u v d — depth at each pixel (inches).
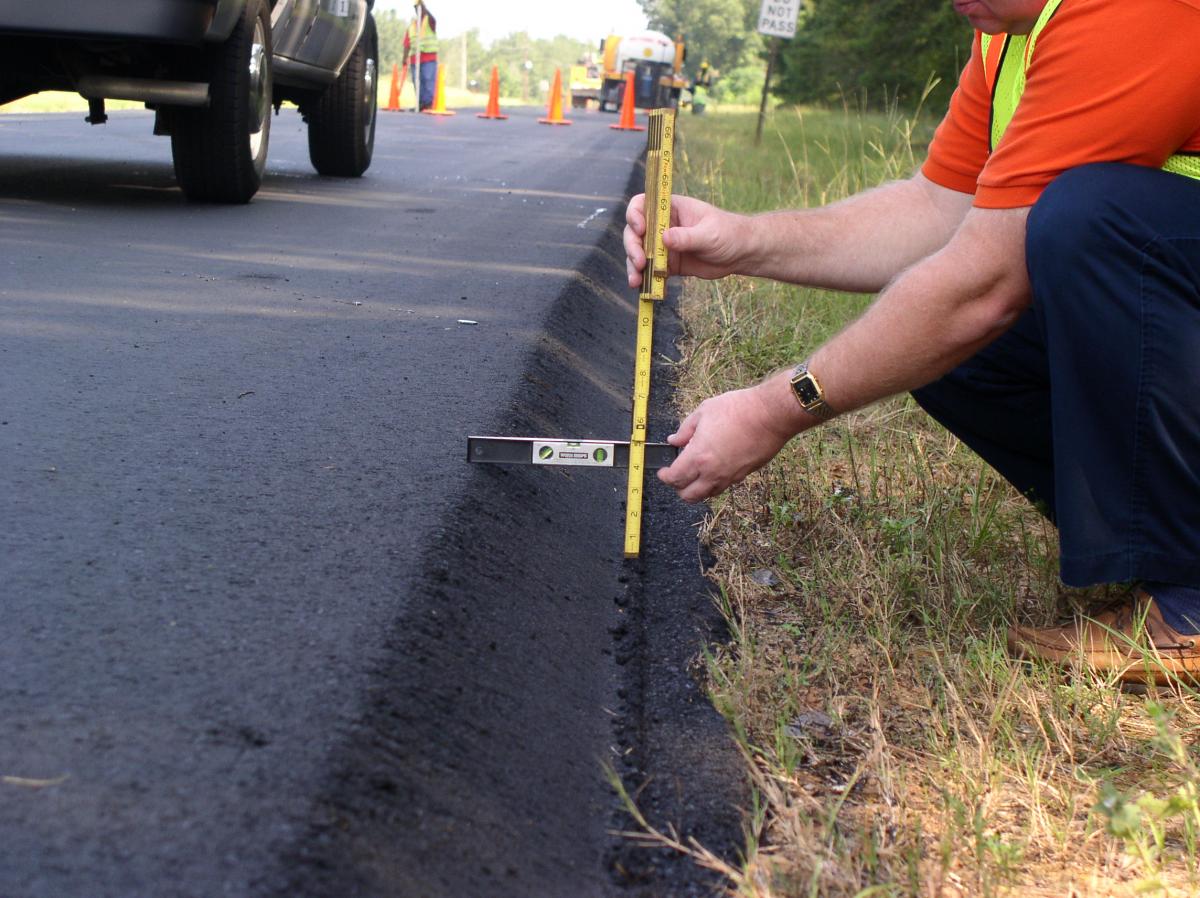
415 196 291.0
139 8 197.2
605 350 155.6
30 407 101.0
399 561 75.0
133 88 220.1
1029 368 82.4
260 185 287.3
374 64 331.9
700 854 58.6
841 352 71.5
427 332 139.6
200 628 64.1
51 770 50.6
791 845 59.2
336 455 94.4
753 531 99.4
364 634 64.9
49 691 56.6
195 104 223.6
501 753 61.7
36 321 132.5
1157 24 64.6
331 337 134.5
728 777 65.9
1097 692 74.1
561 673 73.2
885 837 61.1
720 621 83.7
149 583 69.1
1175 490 70.5
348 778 52.6
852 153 363.9
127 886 44.4
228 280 164.6
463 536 81.7
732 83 3412.9
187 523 78.4
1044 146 67.6
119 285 155.6
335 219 236.4
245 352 125.3
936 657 75.6
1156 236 66.8
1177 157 68.8
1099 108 66.2
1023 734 71.4
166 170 306.2
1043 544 99.1
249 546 75.5
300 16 270.1
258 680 59.2
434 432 102.5
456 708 62.6
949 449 120.3
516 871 54.3
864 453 118.6
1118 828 56.5
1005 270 69.2
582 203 295.6
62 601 65.9
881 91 568.1
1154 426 68.9
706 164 378.3
